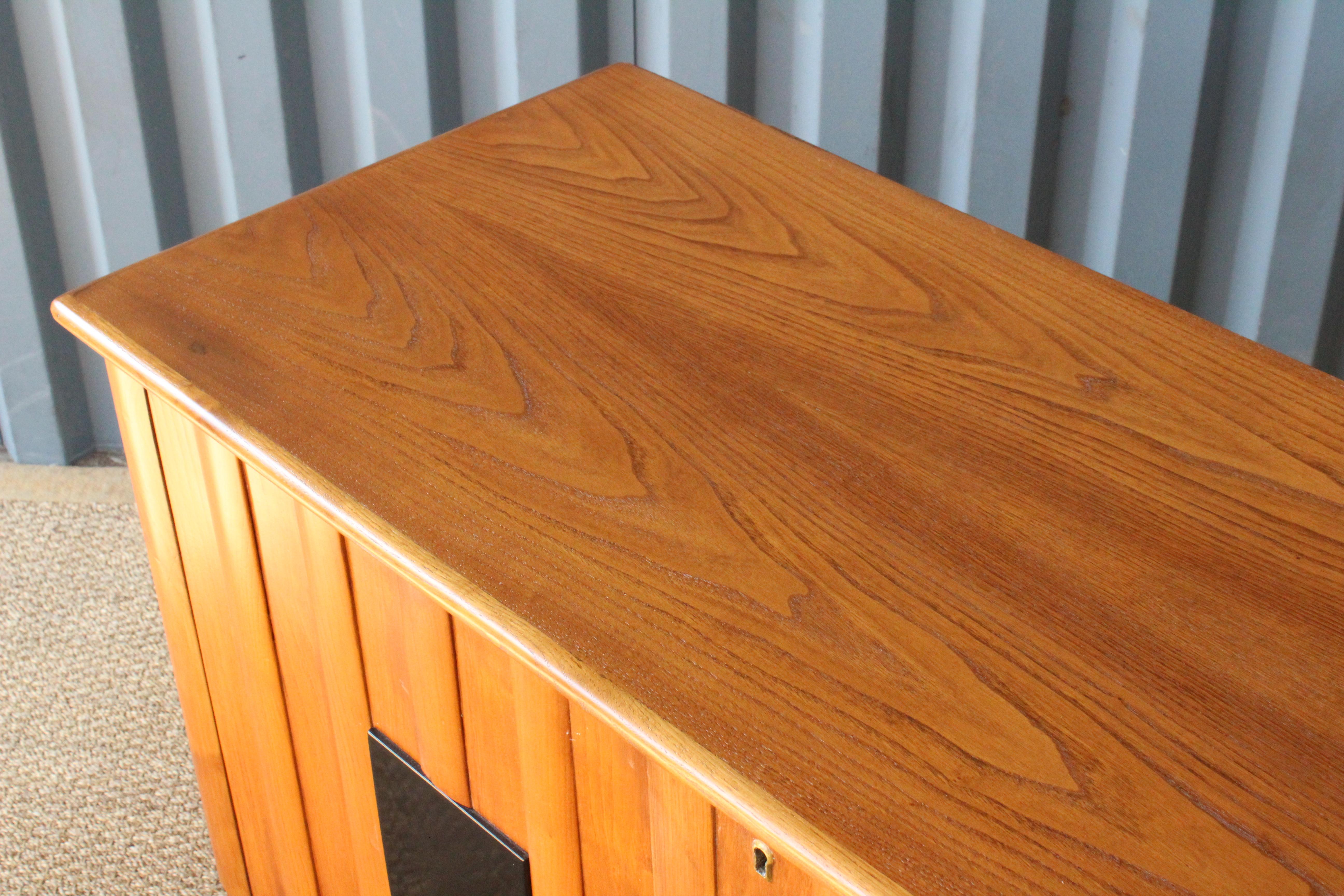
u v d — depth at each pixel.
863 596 0.71
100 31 1.89
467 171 1.16
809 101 1.88
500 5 1.88
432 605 0.84
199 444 0.98
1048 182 1.88
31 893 1.47
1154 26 1.68
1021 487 0.80
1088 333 0.95
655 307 0.97
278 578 0.99
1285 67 1.69
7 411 2.19
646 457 0.81
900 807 0.59
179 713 1.72
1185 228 1.83
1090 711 0.64
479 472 0.80
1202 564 0.74
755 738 0.63
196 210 2.12
